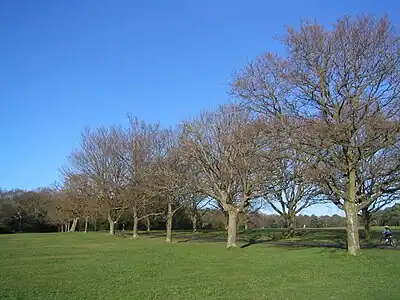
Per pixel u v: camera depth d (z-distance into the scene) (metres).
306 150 24.33
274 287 13.93
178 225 85.19
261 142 30.83
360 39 22.56
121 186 55.75
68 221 80.19
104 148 57.25
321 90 23.80
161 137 51.44
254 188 32.09
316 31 23.38
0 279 15.80
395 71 22.36
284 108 25.08
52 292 13.09
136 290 13.38
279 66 24.98
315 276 16.55
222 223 85.56
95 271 18.25
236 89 30.91
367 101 22.56
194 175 34.88
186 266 20.28
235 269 19.08
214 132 33.84
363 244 34.62
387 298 11.80
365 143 22.44
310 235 50.97
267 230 69.00
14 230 85.12
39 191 92.75
